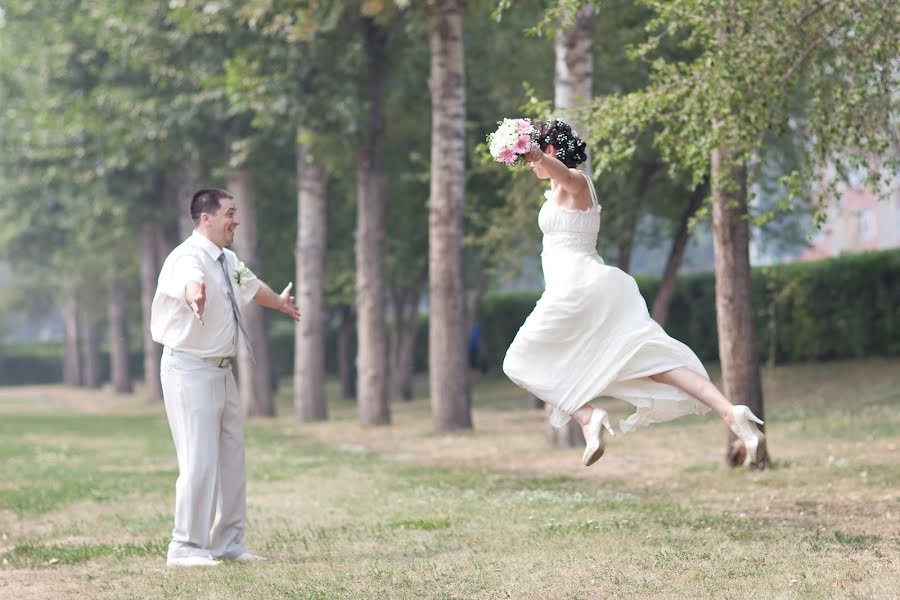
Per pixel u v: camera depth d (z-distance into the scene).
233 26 30.44
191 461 9.30
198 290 8.95
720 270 15.88
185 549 9.30
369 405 30.31
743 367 15.77
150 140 37.12
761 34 12.63
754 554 8.61
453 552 9.31
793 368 34.91
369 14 27.42
